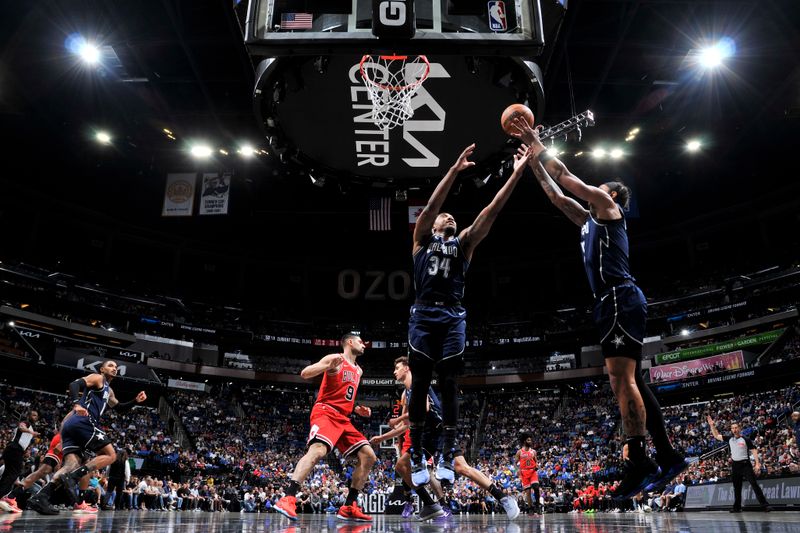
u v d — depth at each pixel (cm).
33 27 2311
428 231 438
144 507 1775
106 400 689
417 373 417
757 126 2989
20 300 3534
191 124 3067
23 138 3225
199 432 3441
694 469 1786
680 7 2198
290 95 913
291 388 4334
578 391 4106
